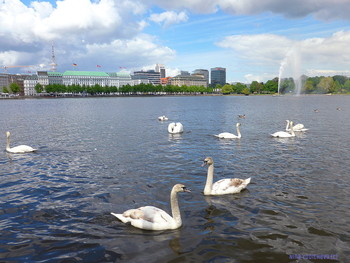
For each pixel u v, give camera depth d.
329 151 21.08
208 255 8.05
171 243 8.66
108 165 17.56
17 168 17.23
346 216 10.26
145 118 50.12
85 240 8.91
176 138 27.73
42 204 11.73
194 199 11.95
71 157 19.88
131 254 8.14
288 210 10.80
